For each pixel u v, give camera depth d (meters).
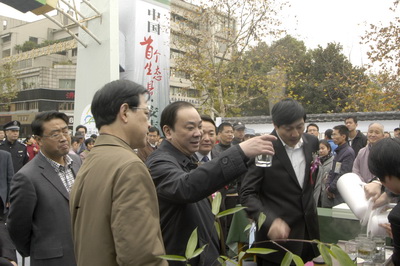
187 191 1.47
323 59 19.19
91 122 8.02
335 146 6.44
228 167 1.46
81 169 1.40
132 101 1.40
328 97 18.94
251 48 13.35
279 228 1.83
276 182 2.36
